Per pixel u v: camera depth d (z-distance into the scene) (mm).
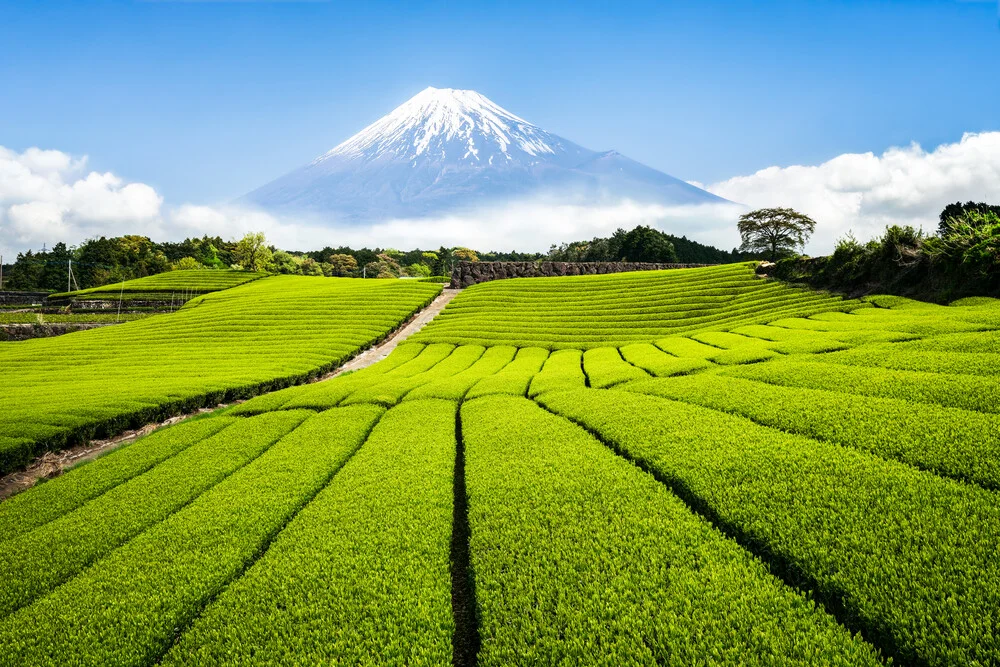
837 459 9438
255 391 25906
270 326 43906
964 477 8469
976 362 13672
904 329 20297
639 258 111250
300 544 8836
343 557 8312
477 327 41844
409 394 20625
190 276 81188
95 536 9969
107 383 25609
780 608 6266
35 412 19172
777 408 12820
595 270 66875
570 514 8953
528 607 6738
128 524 10391
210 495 11312
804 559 7016
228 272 84938
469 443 13609
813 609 6266
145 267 117500
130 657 6551
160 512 10875
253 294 62938
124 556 8969
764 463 9750
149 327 45094
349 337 39844
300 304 51406
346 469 12375
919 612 5836
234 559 8648
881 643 5789
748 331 27453
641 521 8484
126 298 70000
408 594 7277
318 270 135625
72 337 43969
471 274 64125
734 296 40844
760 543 7637
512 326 41375
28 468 16469
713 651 5676
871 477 8648
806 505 8211
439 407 18547
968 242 26328
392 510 9875
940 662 5262
